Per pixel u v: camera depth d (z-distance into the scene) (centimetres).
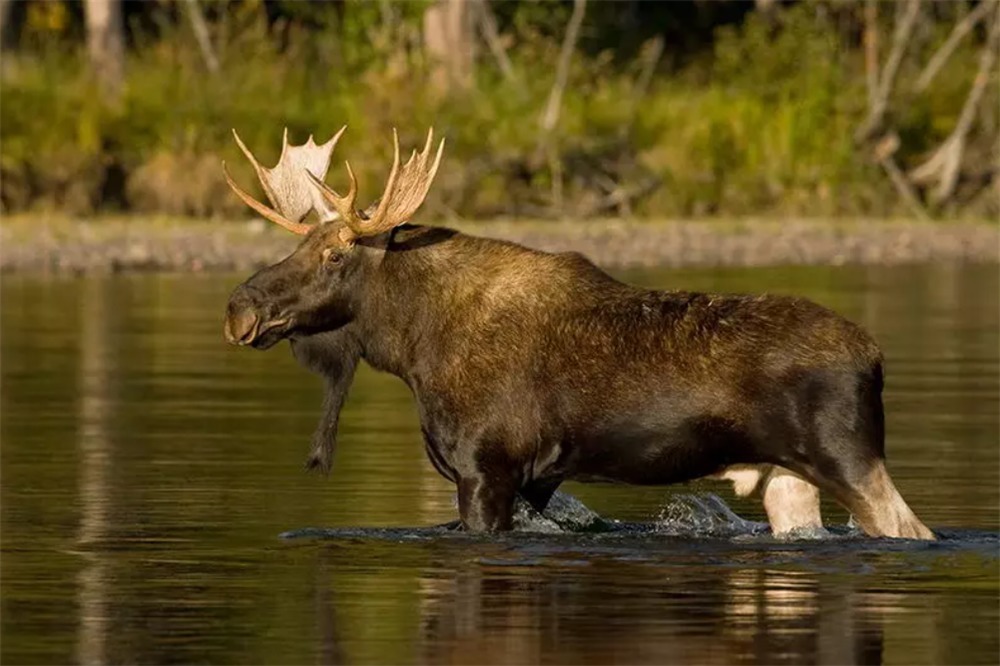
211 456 5453
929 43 14288
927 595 3709
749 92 13625
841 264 11356
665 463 4166
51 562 4059
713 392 4122
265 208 4416
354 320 4322
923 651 3334
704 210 13150
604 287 4244
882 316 8844
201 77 13200
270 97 13062
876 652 3328
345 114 12838
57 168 12775
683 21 15388
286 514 4600
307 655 3331
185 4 14088
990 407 6388
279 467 5278
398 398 6781
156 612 3622
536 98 13288
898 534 4112
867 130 13575
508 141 12900
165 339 8131
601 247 11450
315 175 4484
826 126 13475
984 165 13775
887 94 13600
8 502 4750
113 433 5856
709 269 10756
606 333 4191
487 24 13900
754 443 4112
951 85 13900
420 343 4278
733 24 15125
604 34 14750
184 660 3300
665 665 3247
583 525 4394
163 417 6172
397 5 13575
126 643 3403
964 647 3353
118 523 4484
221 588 3809
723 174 13238
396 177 4266
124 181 12888
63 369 7256
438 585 3806
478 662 3278
